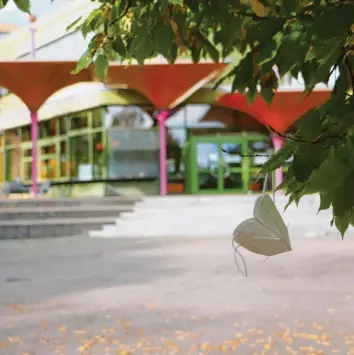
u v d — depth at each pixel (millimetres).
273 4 2922
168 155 29000
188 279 9477
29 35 24641
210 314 6727
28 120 32719
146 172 28500
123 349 5230
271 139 29094
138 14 2949
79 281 9477
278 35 2354
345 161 1662
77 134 29812
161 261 11898
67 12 24234
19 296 8156
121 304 7449
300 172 1710
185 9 3137
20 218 19922
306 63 2627
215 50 3447
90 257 12852
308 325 6090
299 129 1777
